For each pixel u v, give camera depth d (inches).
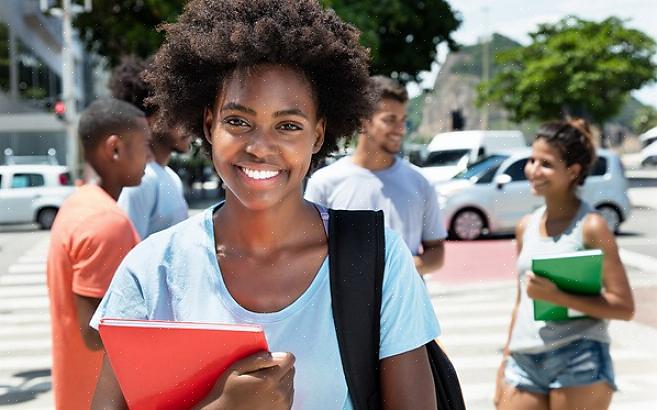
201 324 47.6
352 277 52.7
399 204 130.0
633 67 965.2
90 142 98.4
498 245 456.4
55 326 86.8
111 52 735.7
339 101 58.0
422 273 132.8
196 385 49.1
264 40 51.8
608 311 99.5
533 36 1055.6
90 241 83.4
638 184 941.2
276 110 52.6
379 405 53.6
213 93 56.6
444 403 57.4
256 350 48.1
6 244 539.2
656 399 188.9
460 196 470.9
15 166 613.6
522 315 105.3
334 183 131.1
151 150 119.0
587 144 106.9
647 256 412.5
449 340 251.9
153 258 55.2
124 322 47.9
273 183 52.7
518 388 104.2
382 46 747.4
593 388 99.8
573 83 982.4
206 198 891.4
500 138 599.8
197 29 55.3
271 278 53.3
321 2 57.3
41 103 1161.4
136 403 49.9
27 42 1079.6
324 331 52.4
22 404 193.6
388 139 129.0
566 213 107.6
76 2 740.0
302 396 52.1
